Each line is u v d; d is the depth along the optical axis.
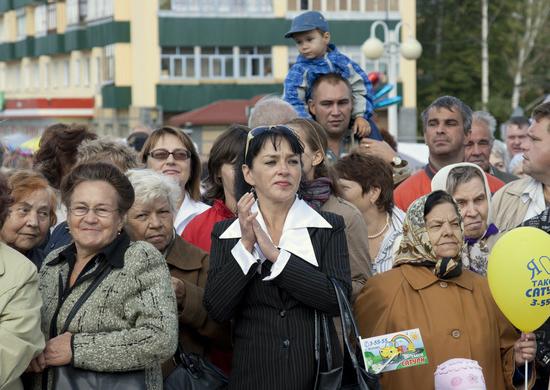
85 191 9.46
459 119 14.55
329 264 9.92
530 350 10.70
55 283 9.56
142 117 75.38
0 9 99.12
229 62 76.94
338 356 9.92
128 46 76.81
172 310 9.41
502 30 91.56
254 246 9.87
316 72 15.43
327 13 75.75
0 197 9.38
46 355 9.16
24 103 85.56
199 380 10.05
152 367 9.51
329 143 14.50
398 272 10.92
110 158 12.66
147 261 9.45
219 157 11.96
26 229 10.88
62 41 88.00
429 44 91.94
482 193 12.42
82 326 9.27
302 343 9.81
